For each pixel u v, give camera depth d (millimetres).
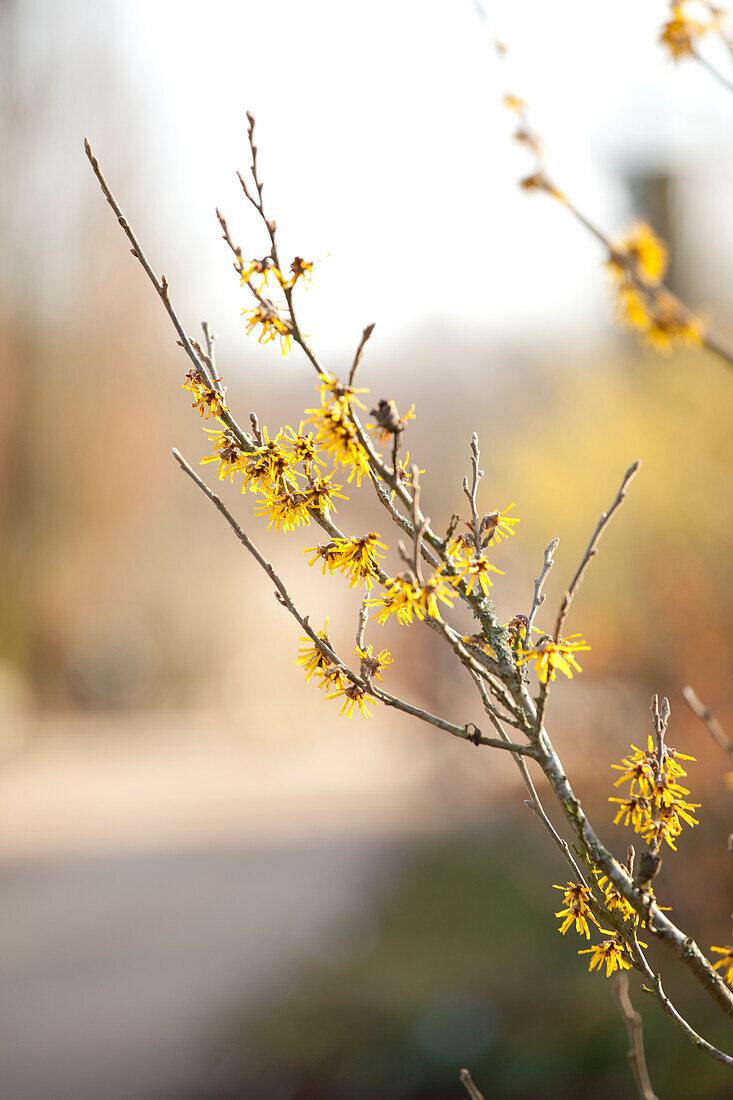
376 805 14430
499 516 1412
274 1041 5672
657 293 1489
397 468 1305
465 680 7359
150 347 21938
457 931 6375
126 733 25281
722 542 5199
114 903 9867
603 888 1382
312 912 8859
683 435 5402
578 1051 4586
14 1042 6367
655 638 5184
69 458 21734
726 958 1294
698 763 4805
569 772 5598
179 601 29375
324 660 1404
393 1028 5395
